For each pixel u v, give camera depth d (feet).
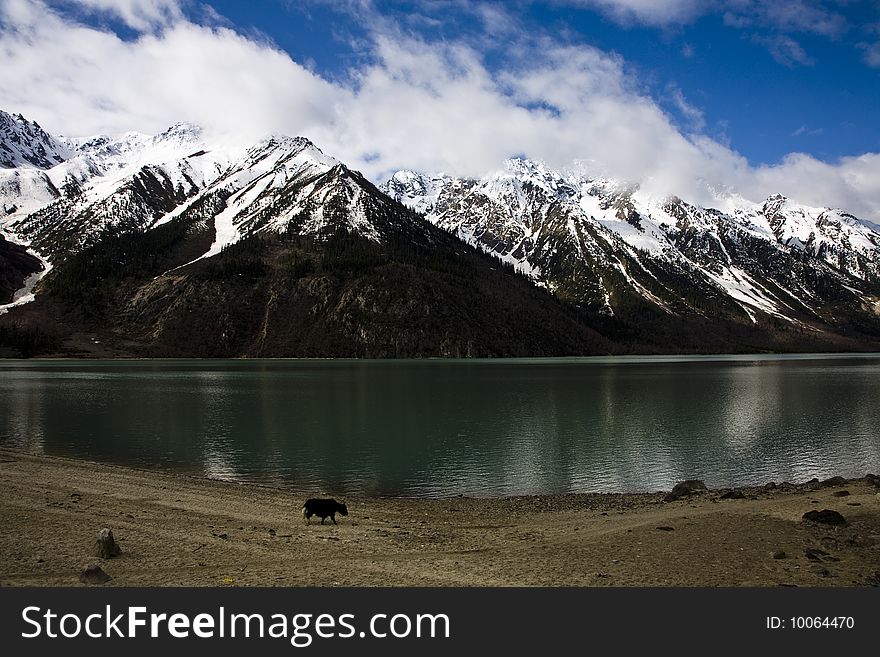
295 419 218.79
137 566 60.18
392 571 60.39
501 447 165.07
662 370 558.56
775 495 99.60
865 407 257.14
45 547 64.49
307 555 65.77
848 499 89.10
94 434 179.11
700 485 107.04
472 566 62.54
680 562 62.90
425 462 144.25
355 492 115.24
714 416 229.86
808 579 57.67
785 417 224.94
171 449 156.76
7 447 154.30
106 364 628.28
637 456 153.17
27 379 403.54
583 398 298.76
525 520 89.40
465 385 377.30
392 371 521.65
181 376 442.50
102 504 87.71
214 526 77.82
